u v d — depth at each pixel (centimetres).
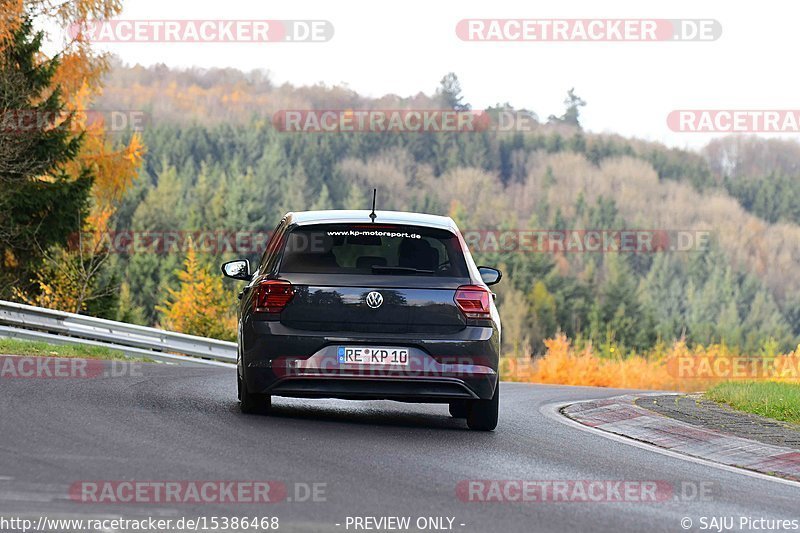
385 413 4119
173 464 2589
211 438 3030
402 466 2756
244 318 3594
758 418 4212
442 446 3178
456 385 3466
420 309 3469
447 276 3525
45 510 2070
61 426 3092
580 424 4100
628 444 3544
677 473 2969
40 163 12125
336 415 3881
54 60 11762
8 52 11569
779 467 3191
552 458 3086
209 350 8262
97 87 12075
